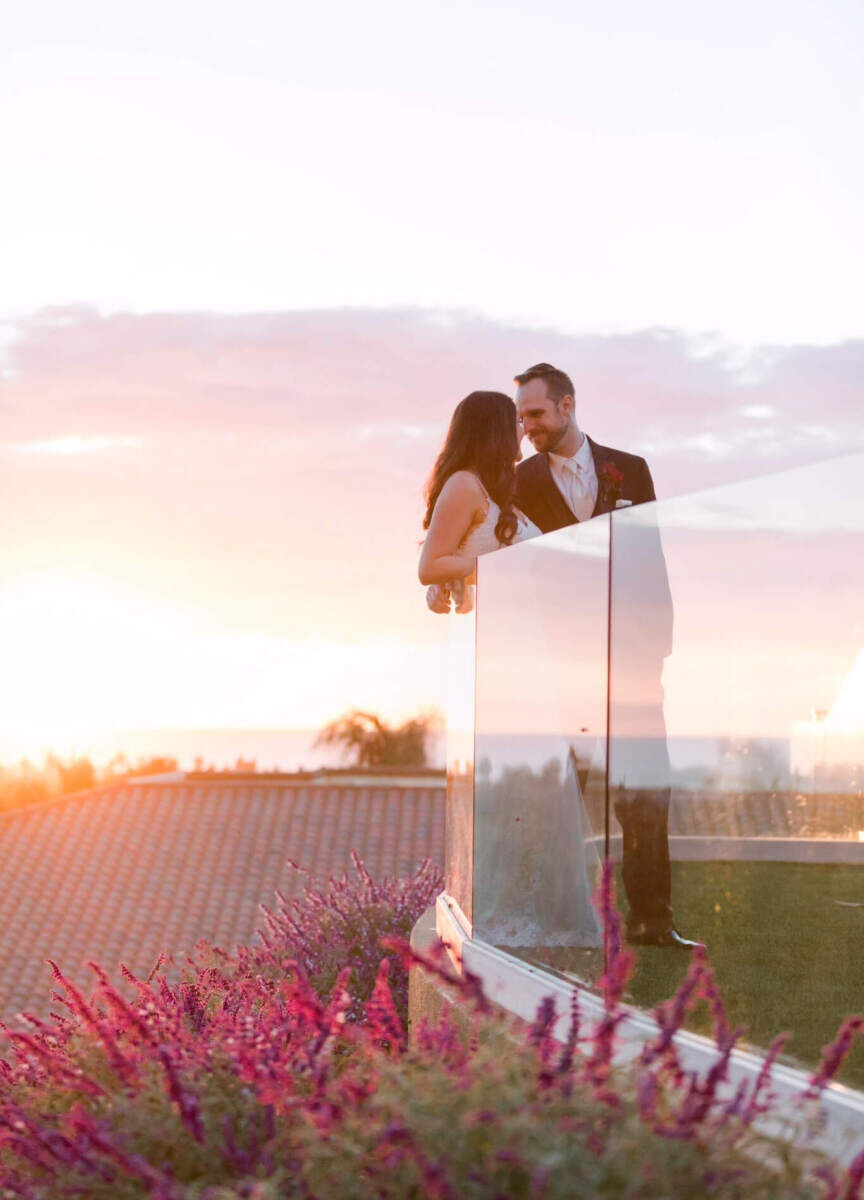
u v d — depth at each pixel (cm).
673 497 377
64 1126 317
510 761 464
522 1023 298
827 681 333
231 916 2647
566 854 421
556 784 429
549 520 564
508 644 468
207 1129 294
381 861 2822
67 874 2819
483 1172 233
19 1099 354
